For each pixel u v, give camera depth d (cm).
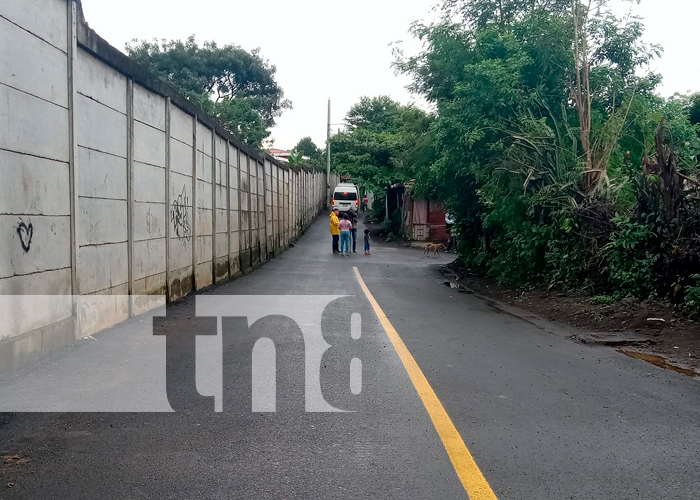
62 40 723
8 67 608
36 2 661
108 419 509
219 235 1577
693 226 1024
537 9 1571
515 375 680
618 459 444
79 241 773
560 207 1348
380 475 410
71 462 423
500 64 1448
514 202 1465
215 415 525
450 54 1631
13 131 618
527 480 405
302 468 419
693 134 1600
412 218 3553
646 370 717
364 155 4053
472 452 452
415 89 1905
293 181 3312
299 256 2558
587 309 1107
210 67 4678
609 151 1334
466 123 1537
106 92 864
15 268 625
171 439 468
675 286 1016
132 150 962
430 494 383
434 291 1513
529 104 1479
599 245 1238
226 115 3881
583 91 1492
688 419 536
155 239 1085
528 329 998
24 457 430
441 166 1789
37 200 667
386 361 729
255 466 421
